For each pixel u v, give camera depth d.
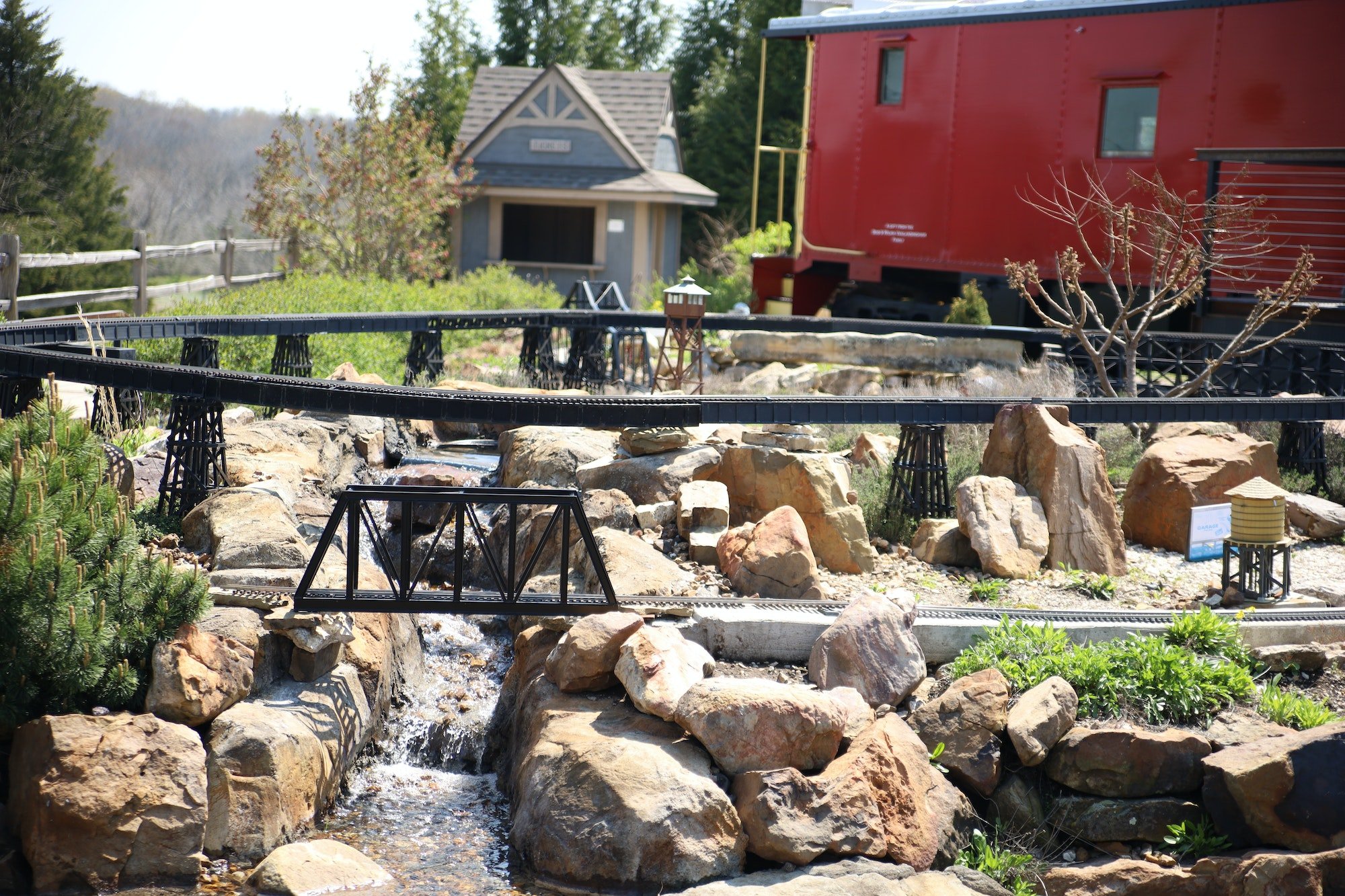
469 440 12.36
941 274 17.25
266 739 5.82
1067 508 8.56
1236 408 9.50
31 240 29.34
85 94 33.59
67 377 8.46
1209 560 8.91
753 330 15.05
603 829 5.56
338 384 8.27
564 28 39.62
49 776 5.42
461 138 28.81
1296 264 12.05
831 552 8.32
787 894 5.25
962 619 7.25
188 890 5.37
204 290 19.89
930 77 16.20
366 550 8.77
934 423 8.94
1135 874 5.76
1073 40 14.72
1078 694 6.58
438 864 5.77
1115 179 14.44
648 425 8.38
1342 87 12.65
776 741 5.89
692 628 6.97
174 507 8.30
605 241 27.19
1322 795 5.73
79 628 5.73
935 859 5.86
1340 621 7.42
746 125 35.50
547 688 6.61
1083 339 11.41
